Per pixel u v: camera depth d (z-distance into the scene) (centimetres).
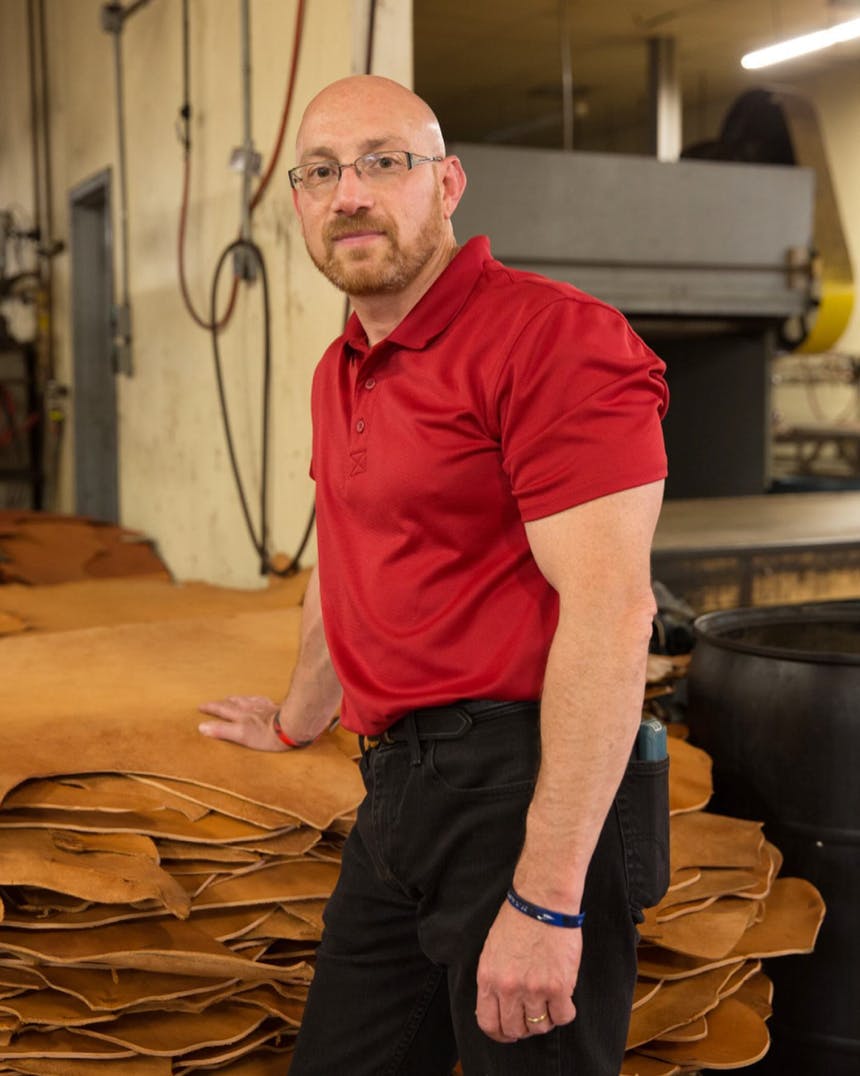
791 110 548
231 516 449
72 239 641
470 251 145
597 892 141
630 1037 195
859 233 951
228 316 436
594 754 128
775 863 229
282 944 197
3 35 748
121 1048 179
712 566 336
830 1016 235
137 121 526
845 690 231
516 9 756
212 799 194
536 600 141
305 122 146
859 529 379
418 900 153
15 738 204
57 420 678
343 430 155
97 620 360
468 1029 144
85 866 177
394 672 147
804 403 1061
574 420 129
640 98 1023
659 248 431
